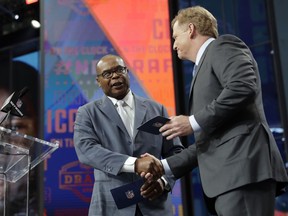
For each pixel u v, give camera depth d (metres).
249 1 5.09
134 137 2.15
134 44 4.62
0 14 5.46
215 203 1.61
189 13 1.84
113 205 2.06
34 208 5.09
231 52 1.62
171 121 1.65
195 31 1.81
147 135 2.17
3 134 1.64
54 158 4.36
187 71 4.93
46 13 4.71
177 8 4.91
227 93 1.53
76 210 4.25
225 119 1.57
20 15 5.39
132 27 4.66
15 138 1.67
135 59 4.57
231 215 1.50
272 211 1.52
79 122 2.21
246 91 1.52
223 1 5.09
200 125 1.58
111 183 2.09
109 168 2.02
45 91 4.52
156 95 4.47
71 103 4.50
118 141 2.14
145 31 4.65
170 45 4.61
